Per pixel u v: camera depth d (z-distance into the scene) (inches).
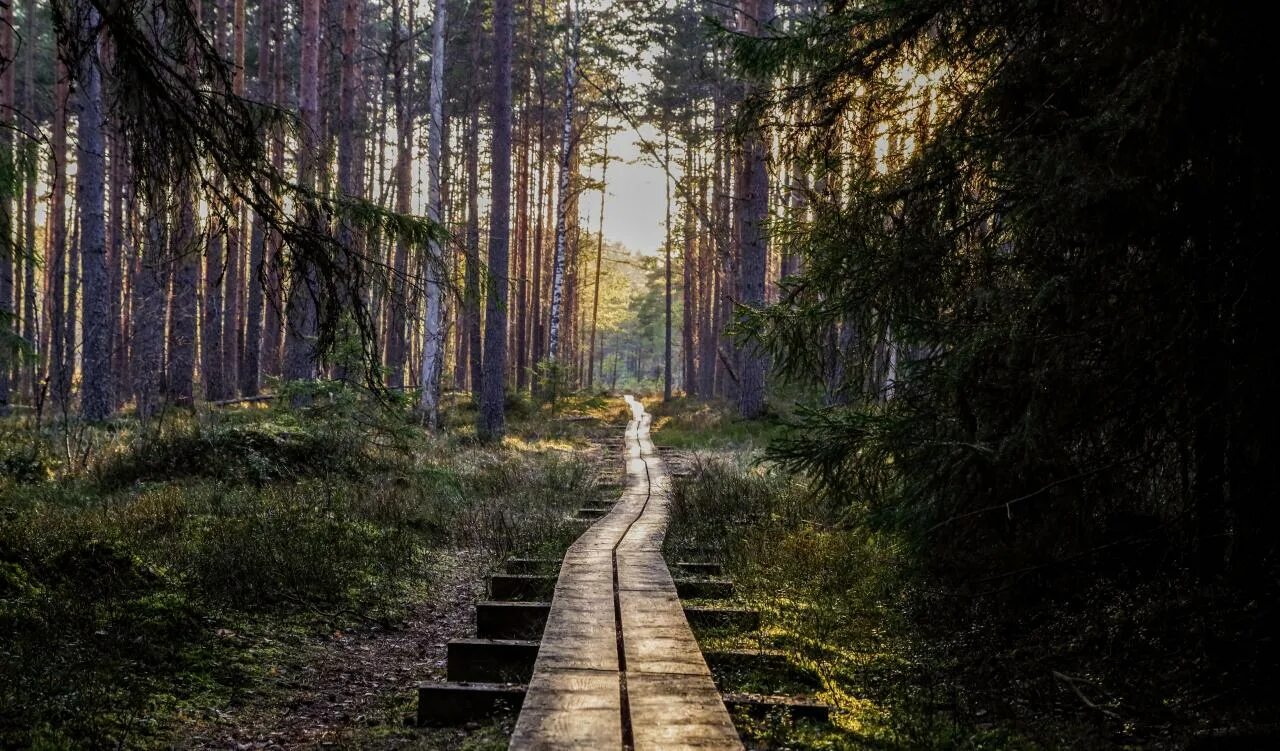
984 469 218.7
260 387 1151.6
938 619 244.8
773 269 1582.2
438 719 206.7
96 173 736.3
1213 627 189.6
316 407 599.5
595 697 176.9
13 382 985.5
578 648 213.2
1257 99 165.3
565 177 1353.3
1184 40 161.8
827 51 264.2
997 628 226.7
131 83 227.6
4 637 219.3
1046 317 206.2
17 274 1043.3
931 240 239.1
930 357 237.6
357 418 591.8
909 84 269.6
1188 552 214.1
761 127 278.8
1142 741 167.6
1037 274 216.8
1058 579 225.3
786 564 327.9
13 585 244.4
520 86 1542.8
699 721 161.9
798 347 268.2
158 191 242.8
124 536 326.3
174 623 253.6
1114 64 197.0
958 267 239.9
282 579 308.2
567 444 897.5
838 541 344.2
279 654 255.6
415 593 340.5
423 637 295.3
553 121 1718.8
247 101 241.8
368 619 302.7
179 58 231.1
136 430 583.2
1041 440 204.2
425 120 1563.7
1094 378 197.2
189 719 204.5
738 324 274.7
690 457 772.6
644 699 174.4
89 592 257.0
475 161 1432.1
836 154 278.2
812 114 273.7
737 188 1157.1
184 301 783.7
